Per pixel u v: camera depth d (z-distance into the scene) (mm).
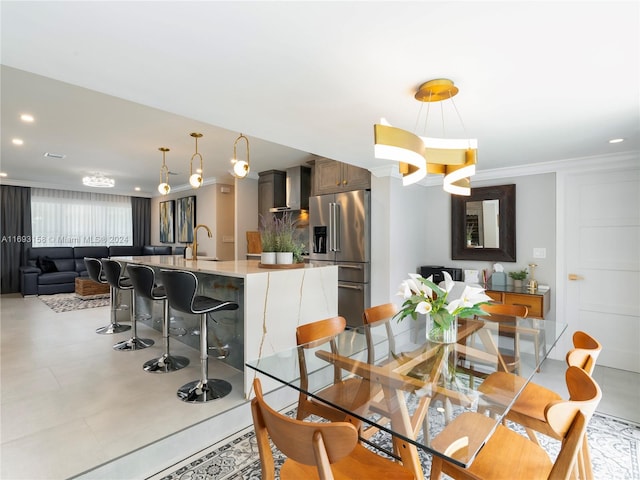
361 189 4289
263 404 1086
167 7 1241
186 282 2416
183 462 1950
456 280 4105
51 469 1724
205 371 2580
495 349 1976
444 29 1379
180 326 3783
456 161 1848
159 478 1819
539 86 1890
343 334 2271
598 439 2182
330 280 3350
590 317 3488
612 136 2770
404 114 2328
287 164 5582
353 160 3682
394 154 1472
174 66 1704
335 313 3408
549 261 3711
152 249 8172
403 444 1302
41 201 7531
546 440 2197
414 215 4430
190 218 7496
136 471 1860
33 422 2146
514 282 3764
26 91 2840
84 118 3451
